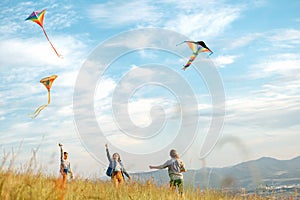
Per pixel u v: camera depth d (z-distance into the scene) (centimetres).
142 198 886
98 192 838
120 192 890
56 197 653
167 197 919
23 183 636
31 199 612
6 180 612
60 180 691
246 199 800
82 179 880
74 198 733
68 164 1041
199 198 897
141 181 1009
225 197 860
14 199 596
